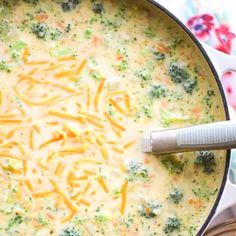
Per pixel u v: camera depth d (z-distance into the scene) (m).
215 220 2.43
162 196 2.31
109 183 2.30
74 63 2.36
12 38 2.35
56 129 2.32
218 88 2.31
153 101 2.36
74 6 2.39
